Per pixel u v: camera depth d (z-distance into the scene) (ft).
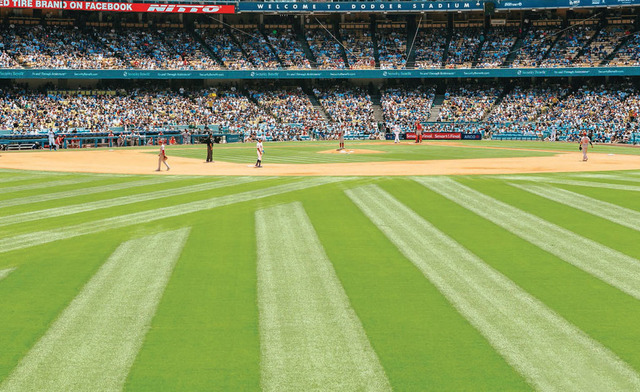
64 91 245.04
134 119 233.96
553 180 87.04
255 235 51.29
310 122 261.03
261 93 274.16
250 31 289.12
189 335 29.17
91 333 29.40
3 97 227.81
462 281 37.93
